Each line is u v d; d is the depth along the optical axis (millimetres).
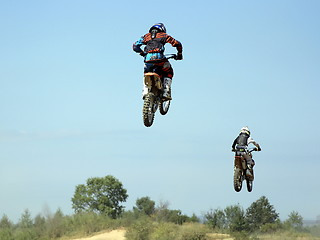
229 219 76375
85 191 125000
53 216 82562
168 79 24703
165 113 26578
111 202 125000
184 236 68688
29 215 83250
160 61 23734
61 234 79500
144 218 78812
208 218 77812
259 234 69812
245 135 32969
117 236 74875
